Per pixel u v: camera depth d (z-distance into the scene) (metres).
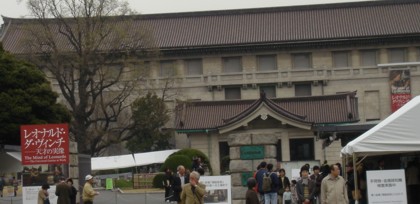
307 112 82.75
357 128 46.50
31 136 34.06
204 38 104.19
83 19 73.44
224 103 86.25
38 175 34.72
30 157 34.06
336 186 24.44
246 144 37.12
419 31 99.44
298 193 31.09
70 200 32.56
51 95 55.47
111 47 77.06
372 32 100.94
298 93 100.94
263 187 31.16
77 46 73.50
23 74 54.06
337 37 99.25
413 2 106.75
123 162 74.88
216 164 79.88
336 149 76.25
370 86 99.19
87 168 47.75
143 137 87.62
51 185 33.59
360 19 104.88
